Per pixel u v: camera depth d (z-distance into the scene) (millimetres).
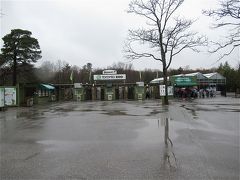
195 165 6941
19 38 42688
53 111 23469
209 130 12062
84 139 10406
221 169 6609
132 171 6527
